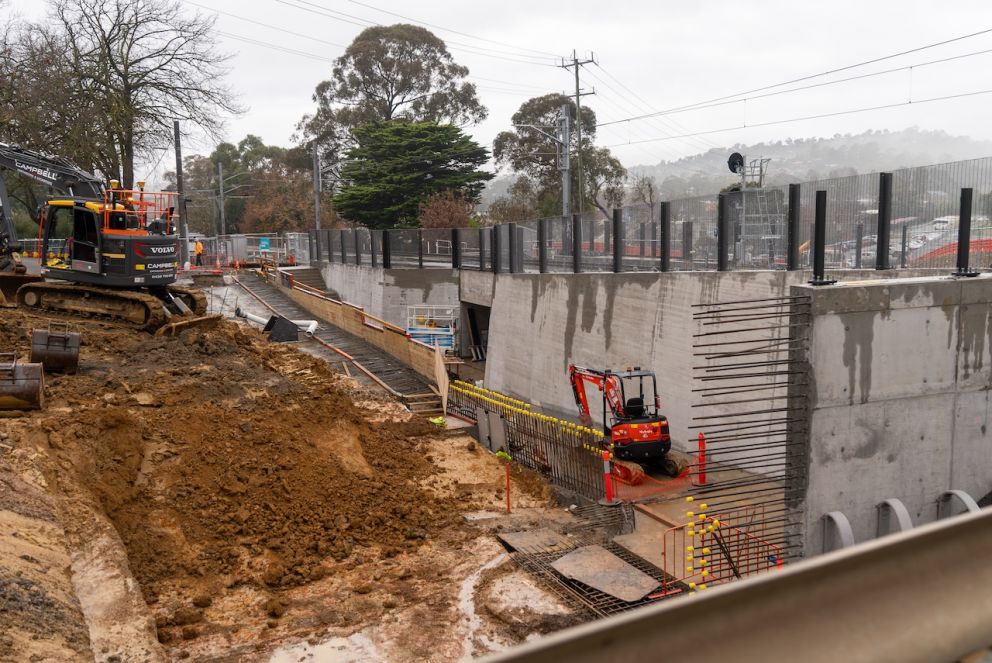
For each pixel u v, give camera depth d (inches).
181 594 468.4
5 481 443.5
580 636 85.8
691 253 810.2
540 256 1105.4
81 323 869.2
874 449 454.6
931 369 461.4
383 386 985.5
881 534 459.2
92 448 532.4
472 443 816.9
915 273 586.6
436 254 1497.3
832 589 104.2
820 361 435.2
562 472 733.9
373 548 556.4
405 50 2787.9
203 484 565.0
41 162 957.2
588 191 2486.5
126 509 517.0
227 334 940.0
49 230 890.7
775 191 709.9
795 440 445.4
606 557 522.6
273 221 3095.5
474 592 488.4
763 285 691.4
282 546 531.8
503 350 1209.4
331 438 693.9
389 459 730.2
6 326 777.6
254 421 655.1
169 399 649.0
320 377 946.7
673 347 810.2
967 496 464.1
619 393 824.9
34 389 546.6
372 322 1266.0
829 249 675.4
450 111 2859.3
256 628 438.6
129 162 1699.1
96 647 352.2
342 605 468.4
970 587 116.3
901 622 107.8
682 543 549.6
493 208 2513.5
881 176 622.8
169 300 940.0
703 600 93.4
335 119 2859.3
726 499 615.8
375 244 1563.7
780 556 452.1
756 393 693.3
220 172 2640.3
